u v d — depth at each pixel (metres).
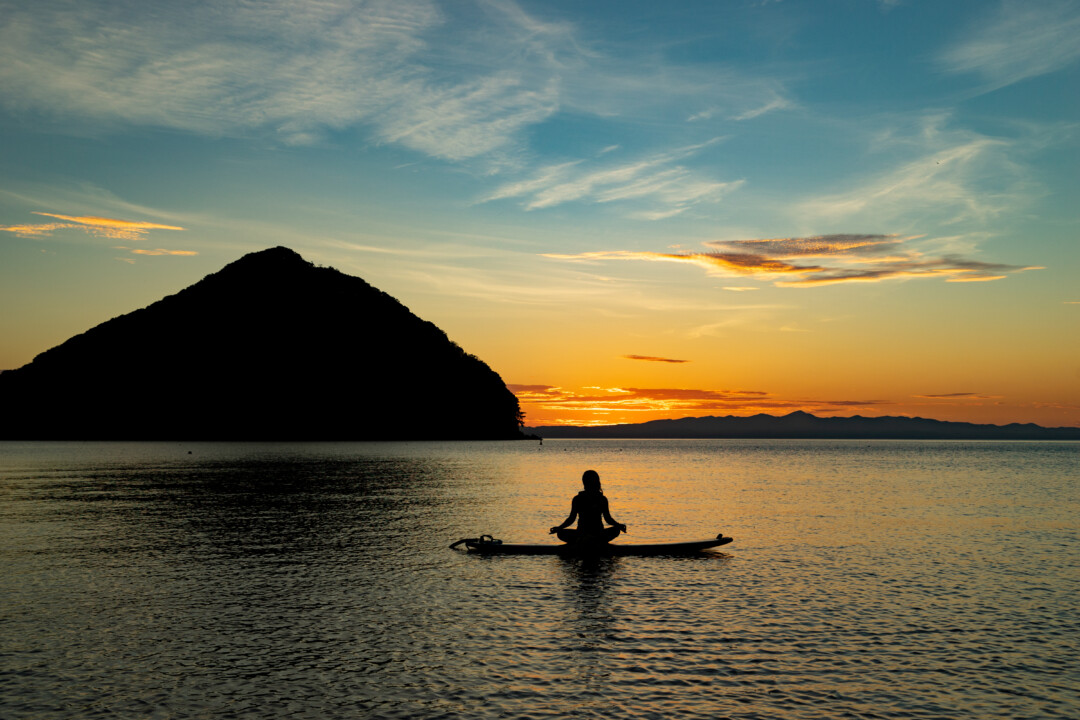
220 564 18.39
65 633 12.07
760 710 8.69
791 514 30.17
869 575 16.91
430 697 9.10
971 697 9.16
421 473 62.34
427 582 16.16
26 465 76.25
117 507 32.50
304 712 8.64
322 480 52.03
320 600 14.45
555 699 9.02
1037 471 69.25
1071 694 9.27
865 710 8.72
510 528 25.64
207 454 116.50
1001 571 17.44
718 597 14.65
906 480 54.12
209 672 10.10
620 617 13.04
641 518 28.77
